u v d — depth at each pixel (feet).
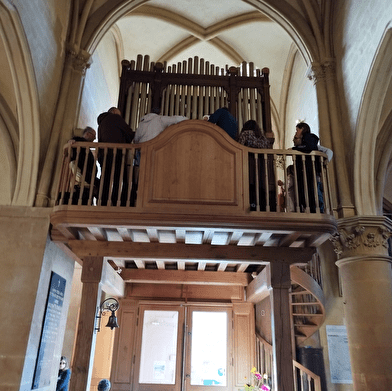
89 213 16.61
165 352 28.07
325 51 27.04
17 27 17.81
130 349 27.99
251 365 27.96
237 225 16.71
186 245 19.13
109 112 19.51
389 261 22.27
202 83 29.40
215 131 18.19
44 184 21.36
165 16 36.42
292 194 18.76
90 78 28.76
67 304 24.21
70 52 24.88
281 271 18.66
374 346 20.42
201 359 28.07
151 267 26.55
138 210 16.63
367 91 21.81
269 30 37.55
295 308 30.09
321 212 17.83
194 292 29.48
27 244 20.17
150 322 28.68
